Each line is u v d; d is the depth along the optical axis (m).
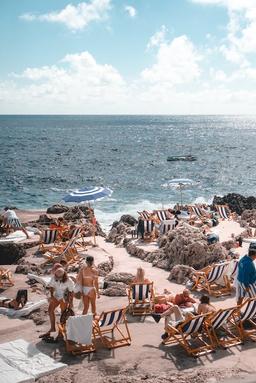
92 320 9.59
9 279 14.09
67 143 111.69
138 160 75.12
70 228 19.52
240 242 18.92
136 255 18.23
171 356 9.45
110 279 14.23
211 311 9.95
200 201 39.16
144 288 11.84
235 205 32.47
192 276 13.98
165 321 10.18
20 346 9.62
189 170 61.97
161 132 172.00
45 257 17.20
